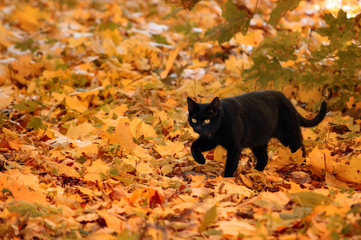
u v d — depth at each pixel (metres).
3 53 18.47
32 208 6.29
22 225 6.00
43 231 5.95
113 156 9.69
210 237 5.57
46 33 21.08
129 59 17.08
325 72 11.23
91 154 9.61
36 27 21.84
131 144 9.88
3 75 15.29
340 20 10.11
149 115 12.27
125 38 19.67
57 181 8.25
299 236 5.34
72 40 17.64
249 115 9.24
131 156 8.99
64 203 6.73
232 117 8.93
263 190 8.02
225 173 9.05
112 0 28.00
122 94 14.01
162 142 10.28
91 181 7.91
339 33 10.21
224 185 7.62
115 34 18.89
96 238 5.45
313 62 10.75
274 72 10.31
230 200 7.18
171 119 11.74
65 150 9.62
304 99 12.78
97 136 10.73
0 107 12.21
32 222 5.95
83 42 18.53
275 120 9.74
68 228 5.97
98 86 14.68
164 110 13.09
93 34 20.42
